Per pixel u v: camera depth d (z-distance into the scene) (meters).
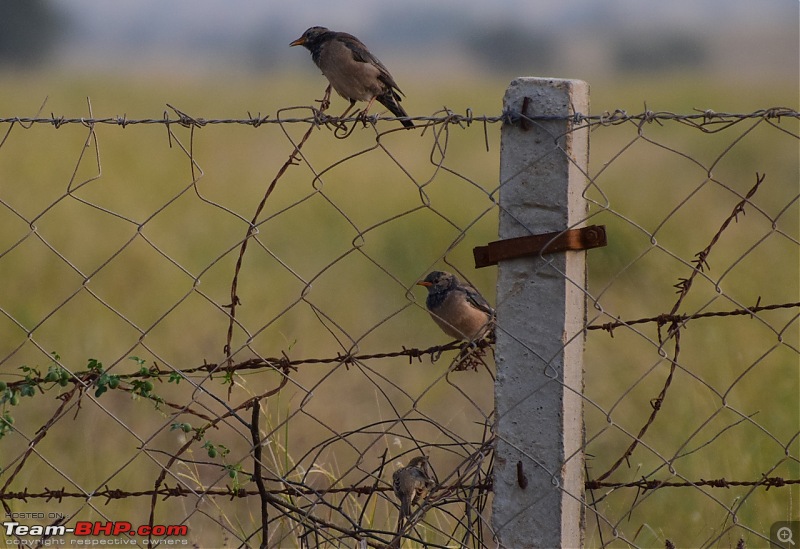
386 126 24.66
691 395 10.04
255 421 6.21
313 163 22.53
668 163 22.81
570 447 5.76
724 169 22.39
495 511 5.86
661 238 15.98
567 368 5.69
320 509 7.68
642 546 8.21
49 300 13.77
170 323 13.19
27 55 67.50
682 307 12.41
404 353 6.80
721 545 7.93
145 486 9.31
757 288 12.46
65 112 35.38
